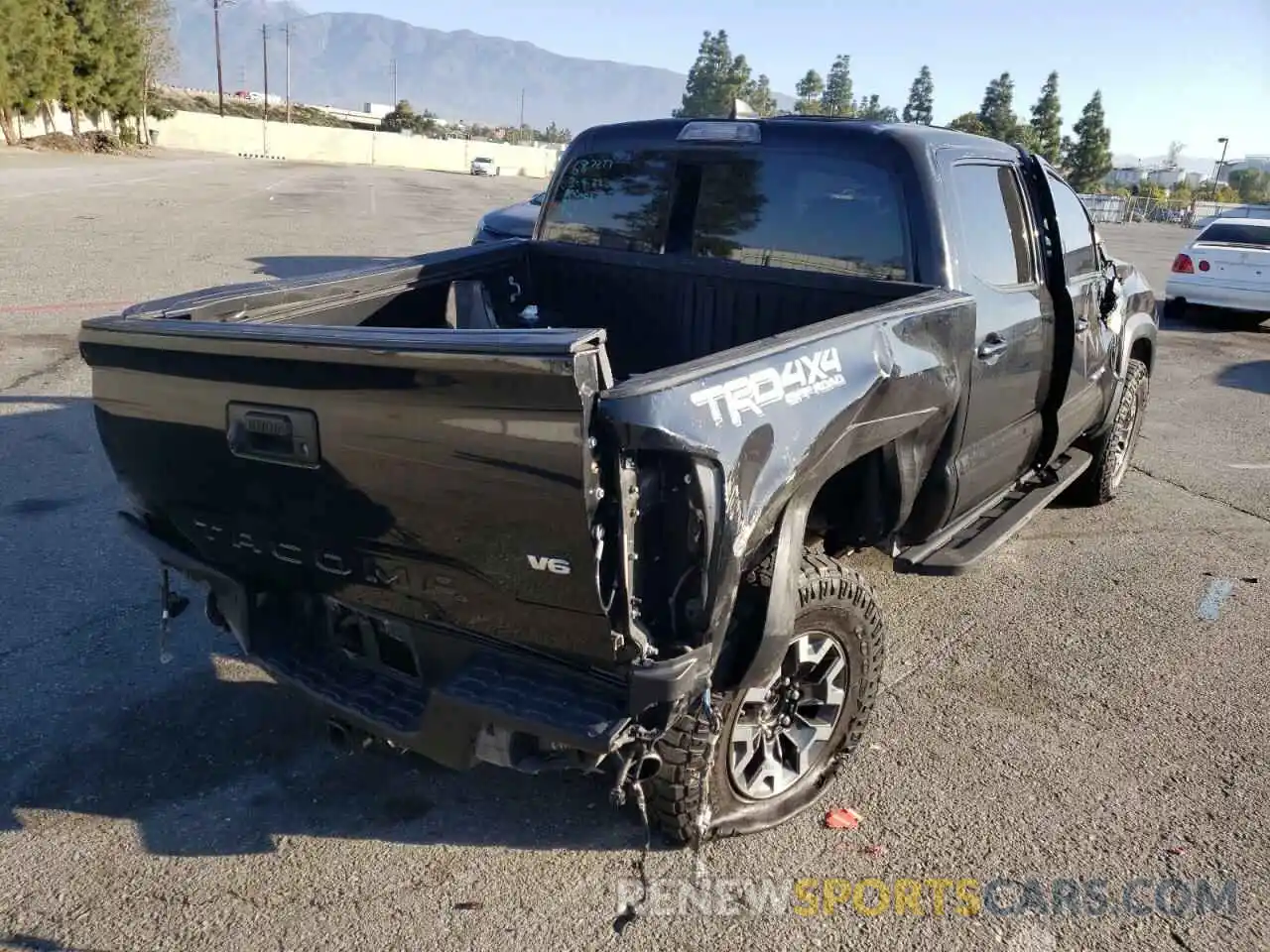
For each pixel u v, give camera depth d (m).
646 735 2.57
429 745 2.75
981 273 4.04
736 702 3.01
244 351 2.66
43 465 6.35
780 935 2.87
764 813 3.28
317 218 23.55
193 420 2.92
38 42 46.16
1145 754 3.80
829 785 3.50
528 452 2.34
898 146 3.84
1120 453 6.57
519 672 2.70
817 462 2.93
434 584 2.69
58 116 52.91
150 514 3.39
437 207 29.80
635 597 2.48
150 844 3.14
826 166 4.00
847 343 3.10
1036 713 4.07
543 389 2.27
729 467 2.52
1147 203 60.94
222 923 2.83
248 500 2.93
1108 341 5.45
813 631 3.20
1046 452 4.95
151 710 3.85
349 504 2.69
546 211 5.00
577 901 2.96
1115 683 4.32
